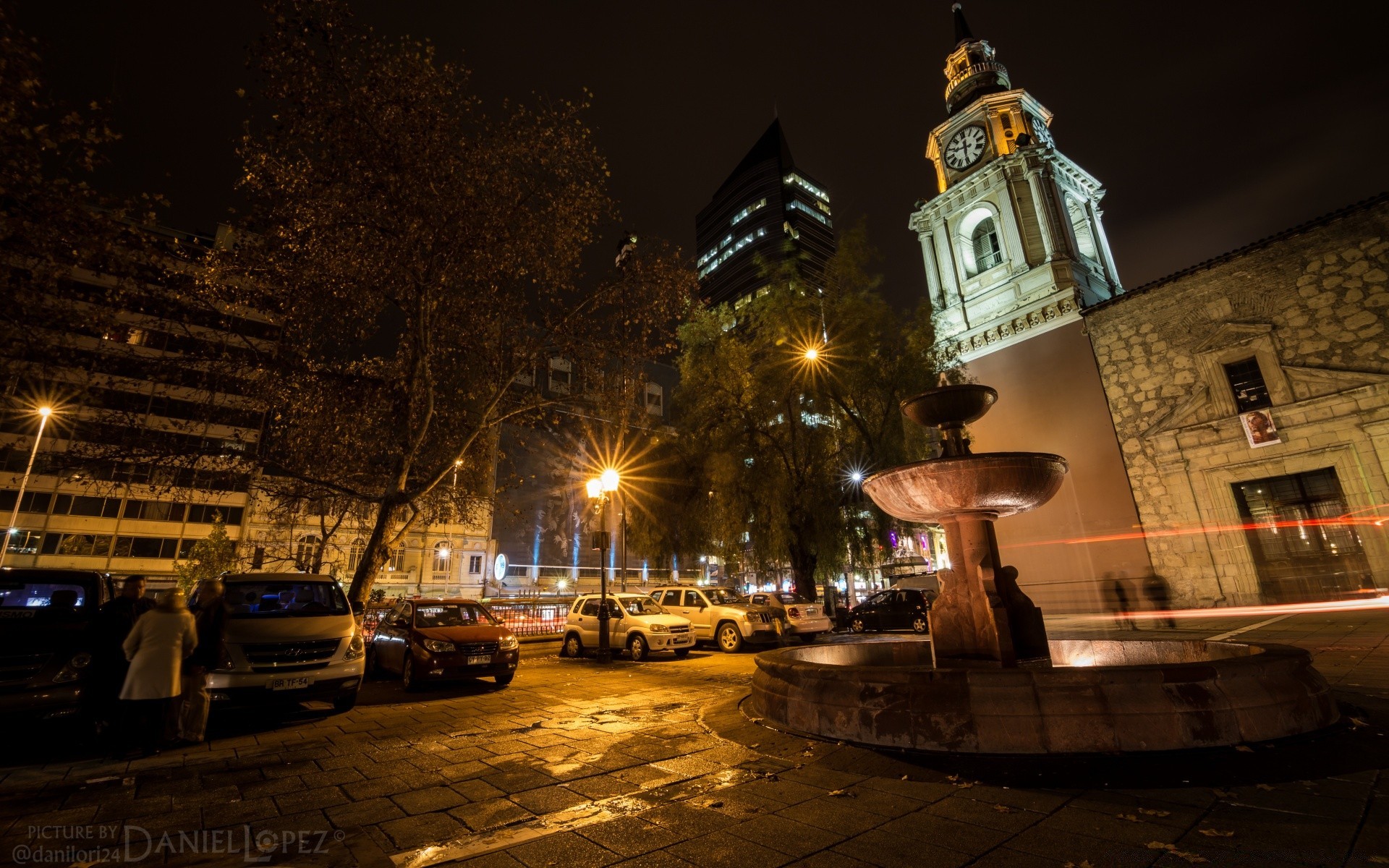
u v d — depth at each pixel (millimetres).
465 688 9594
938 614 6539
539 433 47844
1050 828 3318
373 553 11164
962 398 7109
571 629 14438
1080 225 28188
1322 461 17438
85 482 10906
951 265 28875
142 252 8625
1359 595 16500
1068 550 22406
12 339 7391
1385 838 2943
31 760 5402
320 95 9750
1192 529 19781
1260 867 2744
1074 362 23453
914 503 6492
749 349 20359
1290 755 4195
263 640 6914
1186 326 20734
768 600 16812
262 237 10500
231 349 10969
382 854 3252
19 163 6980
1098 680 4582
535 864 3105
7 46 6707
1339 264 17797
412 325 12242
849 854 3100
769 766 4715
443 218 10992
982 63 32125
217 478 12781
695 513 20172
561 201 12477
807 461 18422
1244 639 11539
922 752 4707
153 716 5469
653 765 4887
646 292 14148
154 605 5770
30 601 6422
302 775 4840
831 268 20281
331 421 13203
